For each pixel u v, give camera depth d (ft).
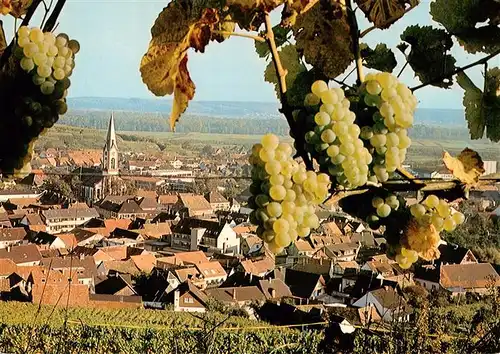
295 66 5.21
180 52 3.98
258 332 61.93
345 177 4.14
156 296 101.24
